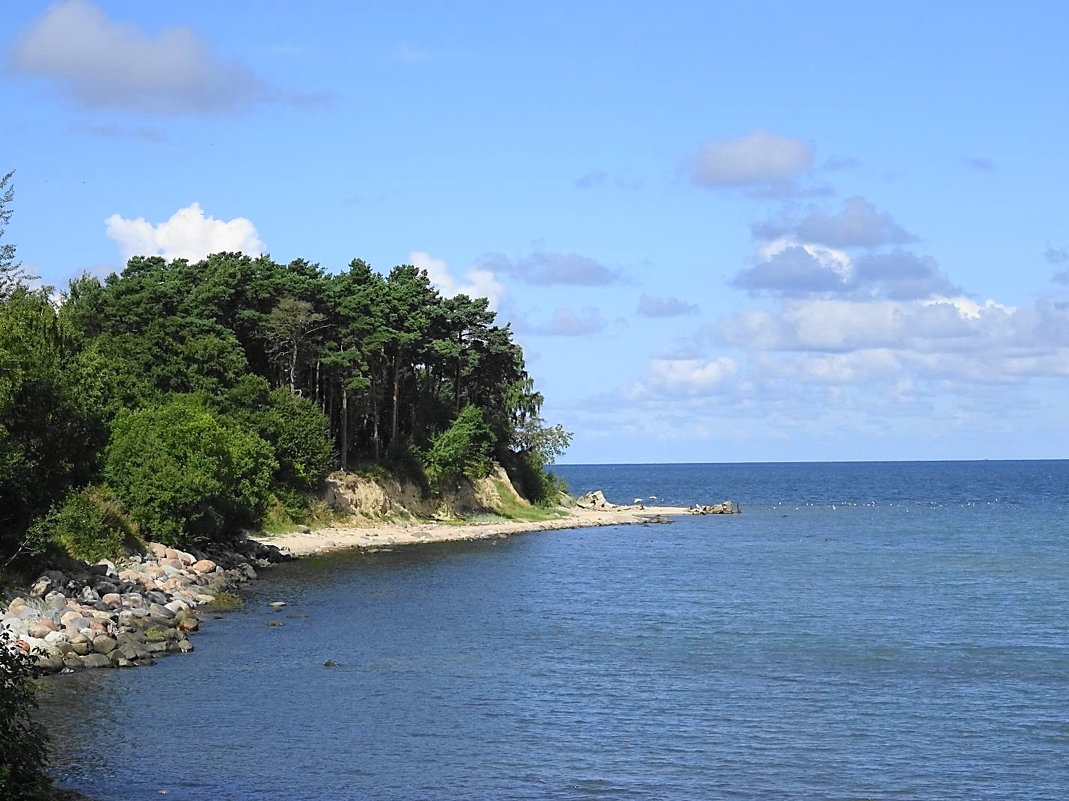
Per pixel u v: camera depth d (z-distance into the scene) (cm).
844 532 14125
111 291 10650
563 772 3206
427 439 13950
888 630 5834
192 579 6762
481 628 5816
